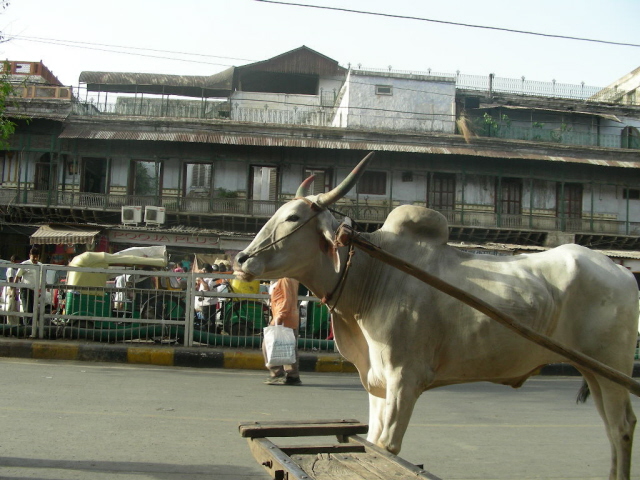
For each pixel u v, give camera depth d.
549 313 3.96
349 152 27.50
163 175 27.34
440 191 28.41
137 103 28.14
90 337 10.48
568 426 6.75
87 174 27.41
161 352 10.05
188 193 27.58
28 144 26.44
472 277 3.94
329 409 6.97
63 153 26.44
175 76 31.69
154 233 25.67
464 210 28.05
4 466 4.33
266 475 4.38
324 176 27.89
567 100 31.06
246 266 3.85
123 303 10.61
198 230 26.03
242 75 35.31
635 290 4.16
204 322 10.80
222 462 4.67
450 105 29.00
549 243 28.25
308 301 10.91
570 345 4.10
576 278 4.06
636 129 31.00
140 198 26.72
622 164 27.59
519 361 3.91
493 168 28.34
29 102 26.25
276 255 3.88
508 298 3.85
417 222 4.05
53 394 6.94
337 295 3.93
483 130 29.38
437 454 5.32
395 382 3.68
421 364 3.74
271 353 8.45
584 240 28.78
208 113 28.56
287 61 35.16
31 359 9.76
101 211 26.45
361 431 3.49
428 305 3.78
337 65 35.47
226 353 10.20
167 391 7.58
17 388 7.18
